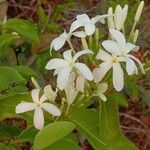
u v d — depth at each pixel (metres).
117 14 0.32
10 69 0.31
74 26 0.32
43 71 0.42
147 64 0.33
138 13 0.33
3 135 0.35
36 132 0.31
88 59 0.31
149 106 0.62
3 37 0.34
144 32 0.58
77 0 0.61
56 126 0.27
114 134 0.30
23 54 0.44
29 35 0.35
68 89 0.30
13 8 0.63
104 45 0.29
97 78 0.29
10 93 0.32
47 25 0.49
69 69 0.29
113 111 0.31
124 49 0.29
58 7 0.55
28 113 0.32
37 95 0.31
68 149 0.29
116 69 0.29
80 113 0.32
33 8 0.61
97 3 0.60
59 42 0.32
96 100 0.33
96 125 0.32
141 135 0.66
